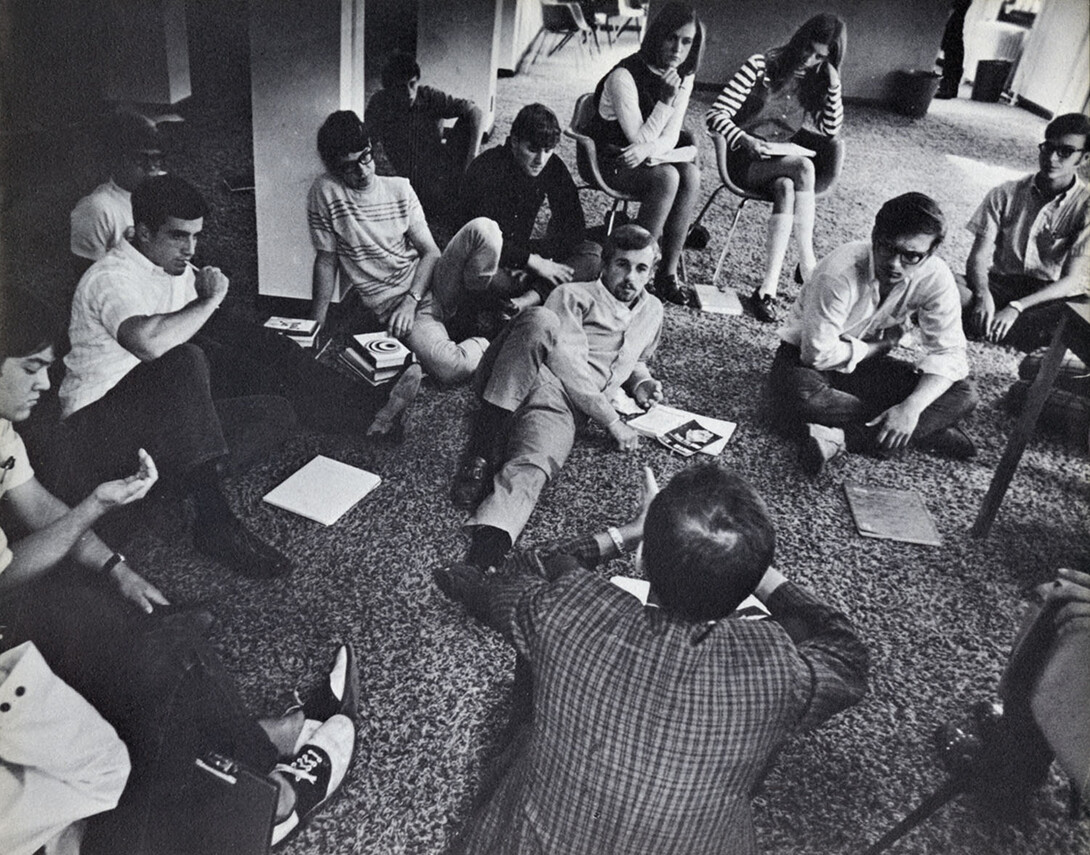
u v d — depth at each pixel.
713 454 2.96
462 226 3.38
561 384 2.63
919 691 2.16
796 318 3.07
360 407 2.82
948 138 5.63
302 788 1.67
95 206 2.15
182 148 4.19
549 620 1.22
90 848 1.40
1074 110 5.81
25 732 1.23
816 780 1.90
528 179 3.39
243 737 1.56
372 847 1.68
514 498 2.35
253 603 2.21
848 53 5.85
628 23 6.96
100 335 2.10
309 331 3.15
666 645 1.18
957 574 2.58
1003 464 2.62
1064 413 3.26
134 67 4.16
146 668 1.39
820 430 2.92
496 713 1.97
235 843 1.45
